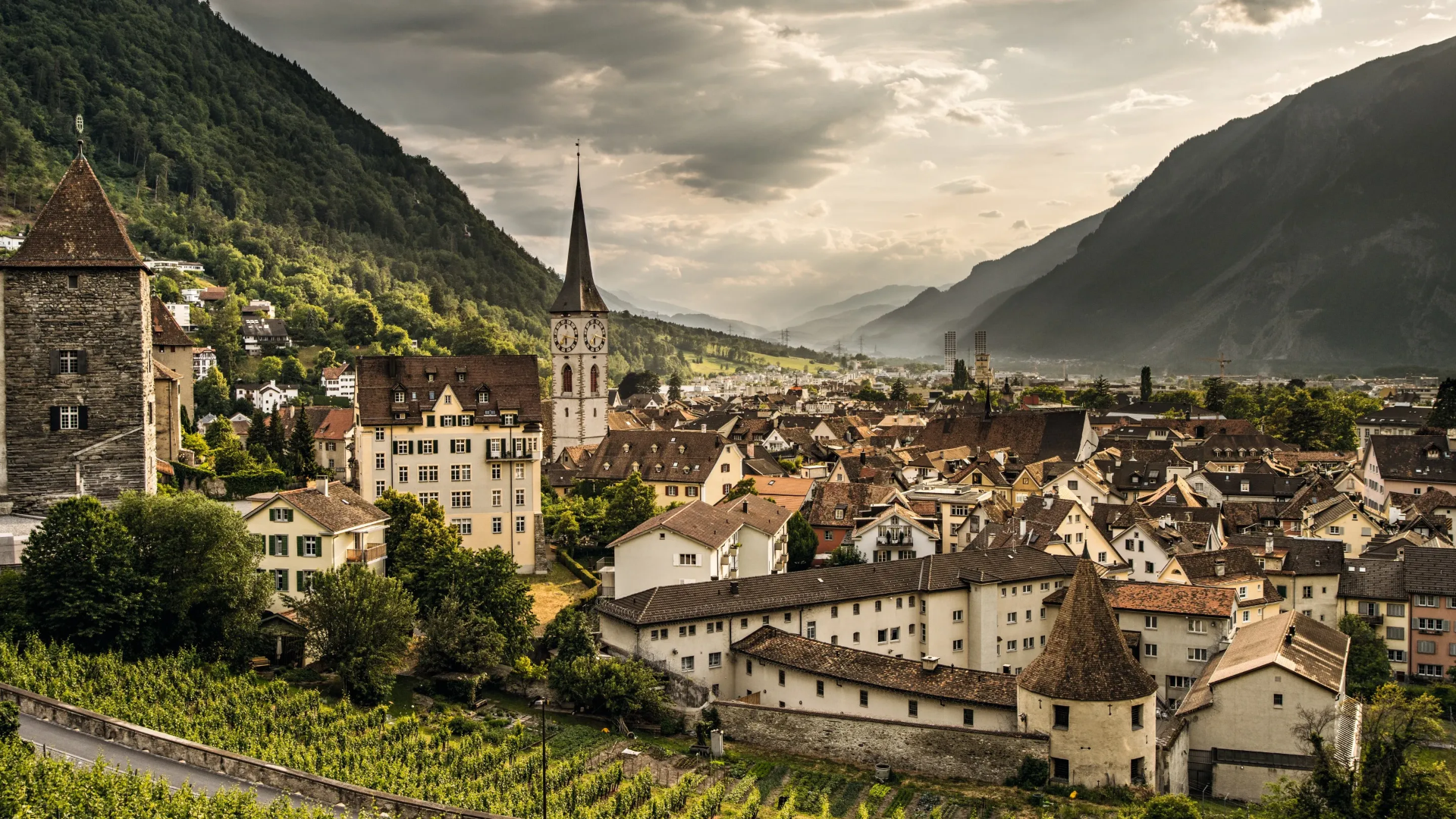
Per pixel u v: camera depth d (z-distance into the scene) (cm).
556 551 15475
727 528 12712
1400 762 7781
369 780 7412
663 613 10631
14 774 5791
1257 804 9500
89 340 10225
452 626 10250
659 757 9406
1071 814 8425
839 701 10169
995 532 14488
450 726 9331
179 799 5931
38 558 8381
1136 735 8956
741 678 11006
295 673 9788
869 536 14862
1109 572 14350
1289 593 14200
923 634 12056
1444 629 13488
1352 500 18425
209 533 9044
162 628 8850
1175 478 19350
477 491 14438
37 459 10125
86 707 7500
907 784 9094
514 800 7631
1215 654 11581
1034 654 12581
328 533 11106
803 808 8662
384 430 14200
